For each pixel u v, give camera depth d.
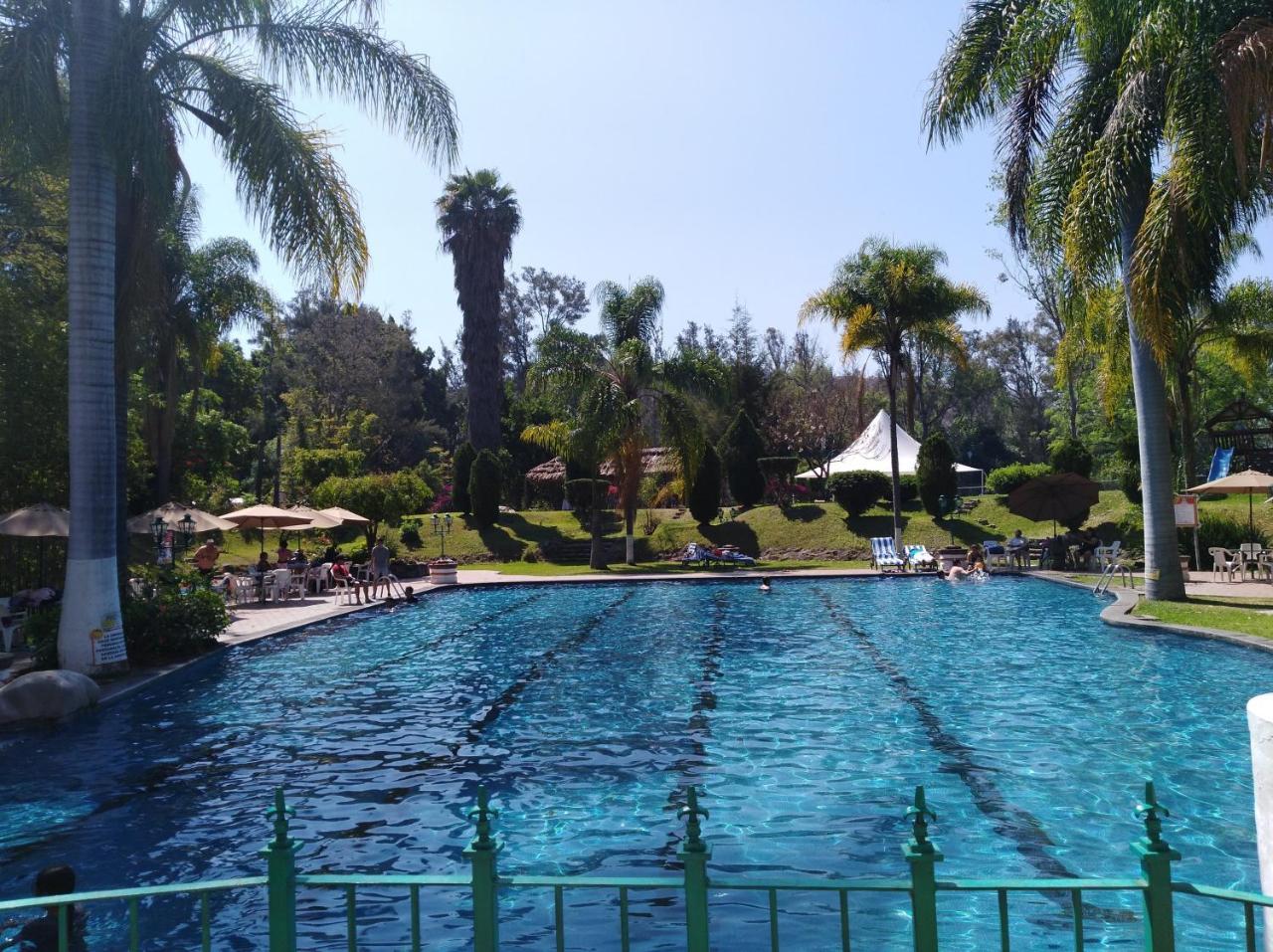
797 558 34.28
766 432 51.44
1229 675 11.82
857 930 4.98
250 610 21.97
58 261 20.77
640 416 33.78
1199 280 16.62
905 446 40.22
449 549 37.88
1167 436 18.20
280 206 13.73
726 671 12.98
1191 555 26.00
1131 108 16.02
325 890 5.70
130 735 10.02
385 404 60.88
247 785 8.05
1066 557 28.41
